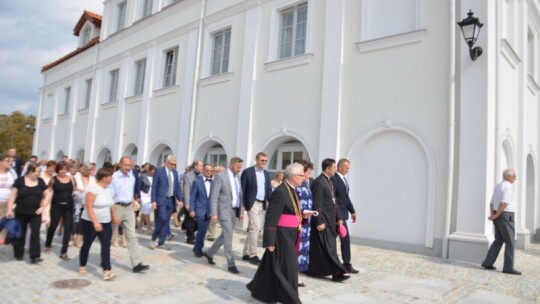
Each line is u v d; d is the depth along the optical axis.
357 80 9.72
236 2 13.16
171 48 15.94
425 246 8.27
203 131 13.80
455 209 8.02
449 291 5.58
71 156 21.30
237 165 7.20
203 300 4.87
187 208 8.86
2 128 37.62
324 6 10.68
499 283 6.13
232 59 13.09
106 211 5.71
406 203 8.71
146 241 8.96
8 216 6.48
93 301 4.73
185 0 15.02
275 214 4.80
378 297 5.20
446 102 8.30
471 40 7.89
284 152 11.77
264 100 11.86
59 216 7.10
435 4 8.68
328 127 10.00
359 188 9.45
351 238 9.45
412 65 8.86
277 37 12.01
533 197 11.90
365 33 9.75
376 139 9.32
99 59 20.12
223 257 7.41
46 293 4.98
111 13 20.22
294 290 4.64
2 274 5.81
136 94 17.56
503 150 9.76
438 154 8.28
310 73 10.75
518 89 10.55
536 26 12.79
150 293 5.11
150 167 10.21
